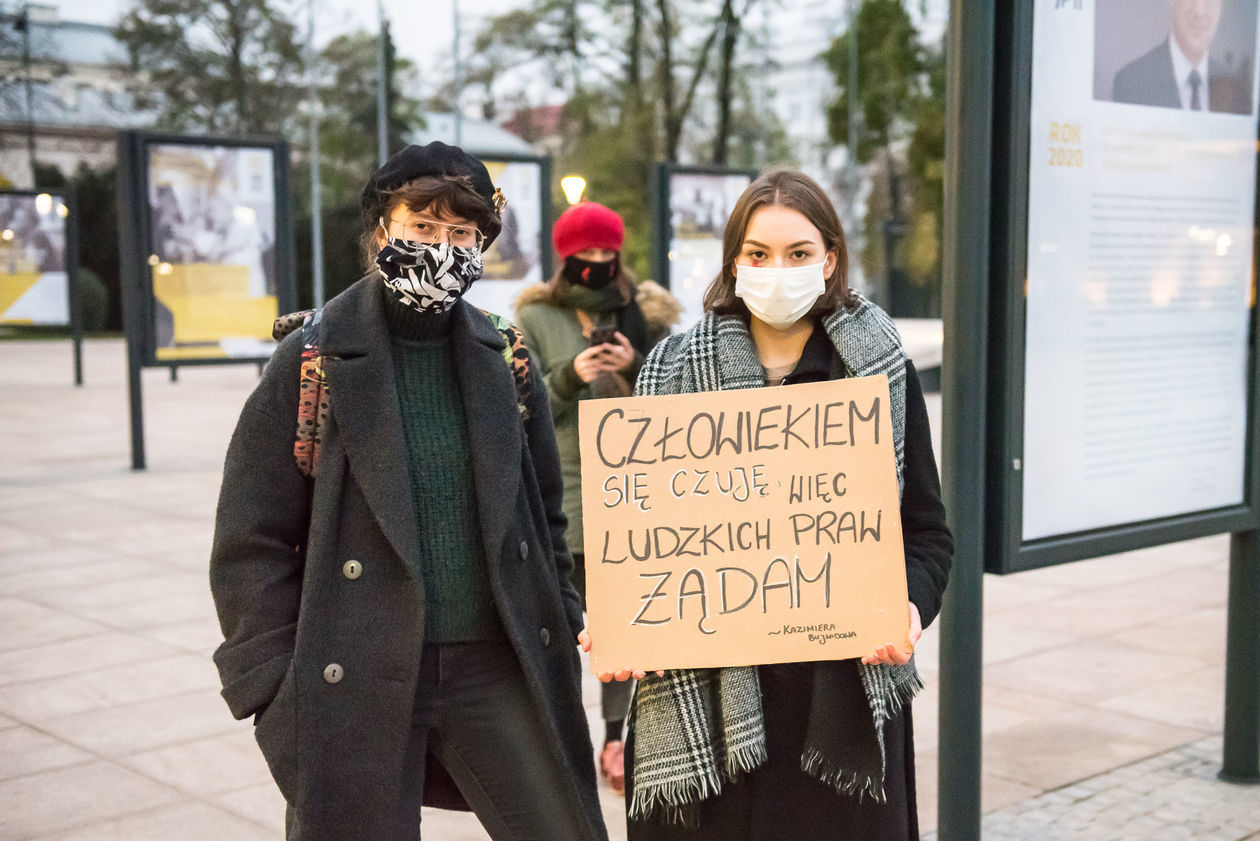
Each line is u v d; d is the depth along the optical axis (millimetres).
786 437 2158
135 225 10734
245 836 3535
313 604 2020
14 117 24172
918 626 2135
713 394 2168
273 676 2002
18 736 4355
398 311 2135
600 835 2186
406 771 2070
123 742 4301
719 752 2184
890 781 2172
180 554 7469
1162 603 6480
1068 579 7090
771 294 2137
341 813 1990
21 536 8008
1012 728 4535
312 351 2082
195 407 16359
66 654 5379
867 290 20484
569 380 3783
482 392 2154
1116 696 4910
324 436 2072
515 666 2188
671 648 2143
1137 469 3508
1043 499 3291
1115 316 3387
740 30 22734
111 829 3574
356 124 23516
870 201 20766
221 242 11086
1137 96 3365
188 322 11039
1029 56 3023
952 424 3023
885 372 2217
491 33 22875
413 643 2023
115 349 28172
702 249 10680
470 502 2150
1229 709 4016
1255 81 3678
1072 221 3248
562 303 4012
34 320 18672
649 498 2166
